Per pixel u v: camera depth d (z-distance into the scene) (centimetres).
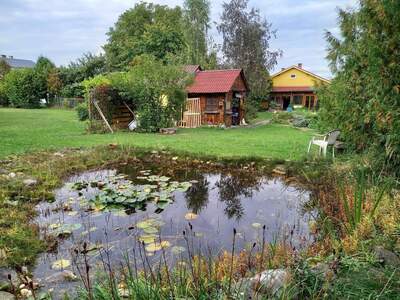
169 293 199
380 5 408
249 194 545
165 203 487
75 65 3228
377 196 378
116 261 304
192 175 664
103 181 593
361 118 598
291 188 570
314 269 229
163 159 775
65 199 498
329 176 548
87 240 360
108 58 3378
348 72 629
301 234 373
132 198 486
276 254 280
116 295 190
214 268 237
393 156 472
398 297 189
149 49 3080
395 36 404
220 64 2678
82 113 1667
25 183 541
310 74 3238
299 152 839
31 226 381
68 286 262
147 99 1330
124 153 797
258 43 2600
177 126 1631
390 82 415
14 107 3077
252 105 2461
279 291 196
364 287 201
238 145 970
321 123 829
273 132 1446
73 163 698
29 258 311
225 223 416
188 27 2823
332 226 353
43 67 3259
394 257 248
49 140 1009
